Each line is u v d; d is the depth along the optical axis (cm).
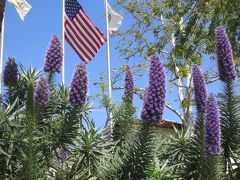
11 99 1143
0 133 946
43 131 1027
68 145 1039
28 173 850
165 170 997
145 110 905
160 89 900
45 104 970
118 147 1066
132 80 1215
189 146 1023
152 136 946
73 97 1023
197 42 2591
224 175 1007
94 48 1861
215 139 891
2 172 942
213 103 895
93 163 1045
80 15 1897
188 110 2344
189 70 2566
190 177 1001
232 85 1075
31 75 1157
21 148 897
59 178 987
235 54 2541
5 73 1145
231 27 2550
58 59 1160
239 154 1069
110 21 2311
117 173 965
